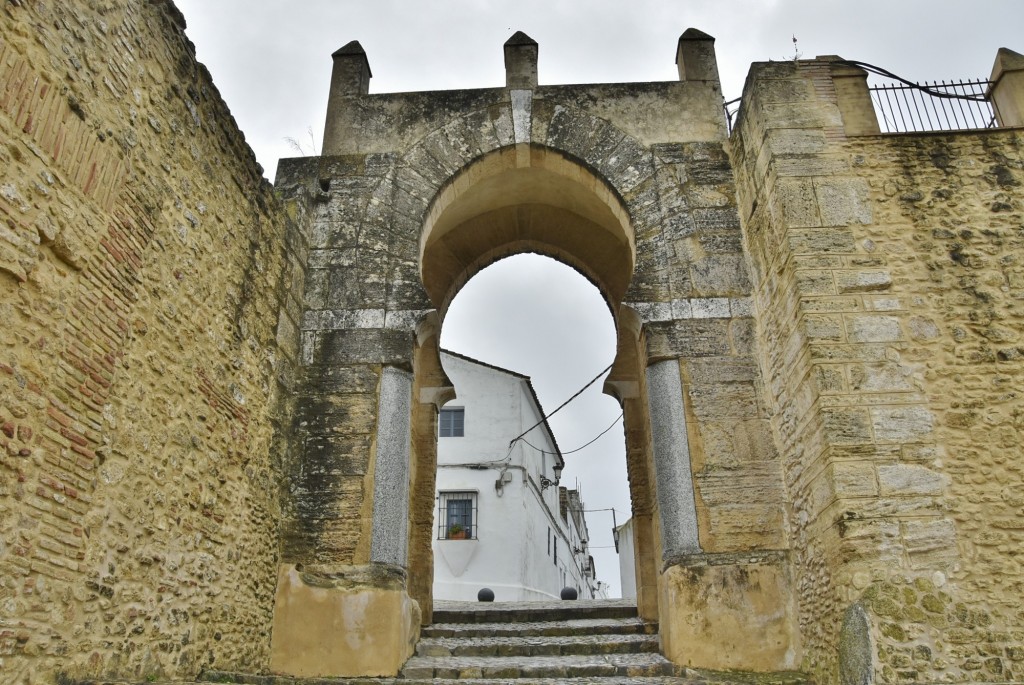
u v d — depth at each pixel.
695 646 7.98
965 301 7.75
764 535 8.41
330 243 10.20
